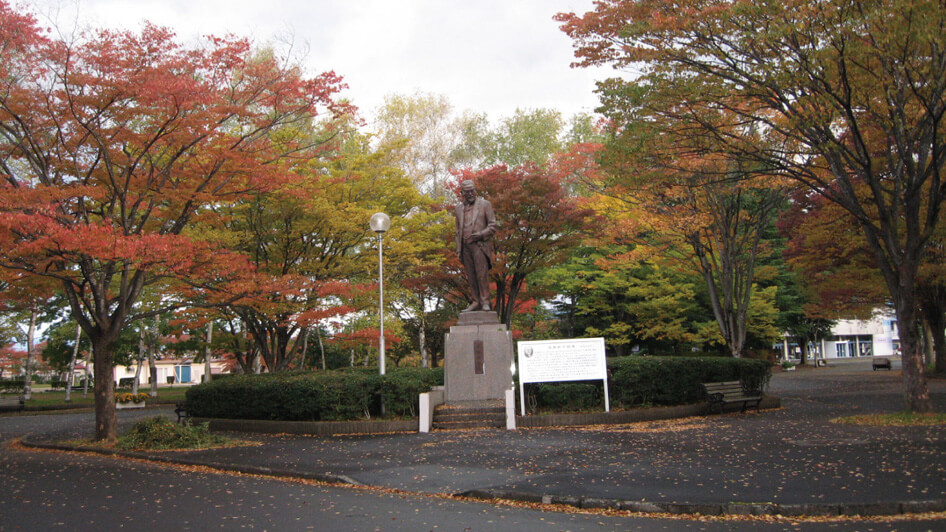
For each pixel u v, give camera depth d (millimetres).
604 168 17234
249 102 16266
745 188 21203
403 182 23859
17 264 14719
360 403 17047
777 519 7613
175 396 38062
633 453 11773
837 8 12875
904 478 8875
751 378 20328
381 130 37344
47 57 14297
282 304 18641
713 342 38312
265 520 8031
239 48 15969
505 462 11352
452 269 23750
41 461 13422
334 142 20375
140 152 16594
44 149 15758
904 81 13781
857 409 18141
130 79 14055
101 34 14422
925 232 15008
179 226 16156
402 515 8180
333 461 12047
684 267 26531
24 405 29422
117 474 11516
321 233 22250
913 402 15188
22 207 12906
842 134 17859
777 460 10562
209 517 8219
